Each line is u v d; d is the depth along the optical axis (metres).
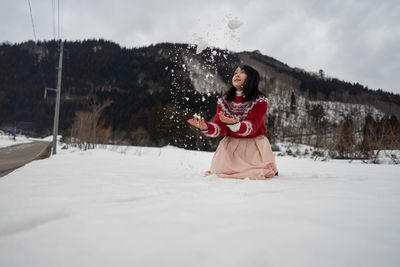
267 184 1.57
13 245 0.57
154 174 2.22
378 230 0.69
